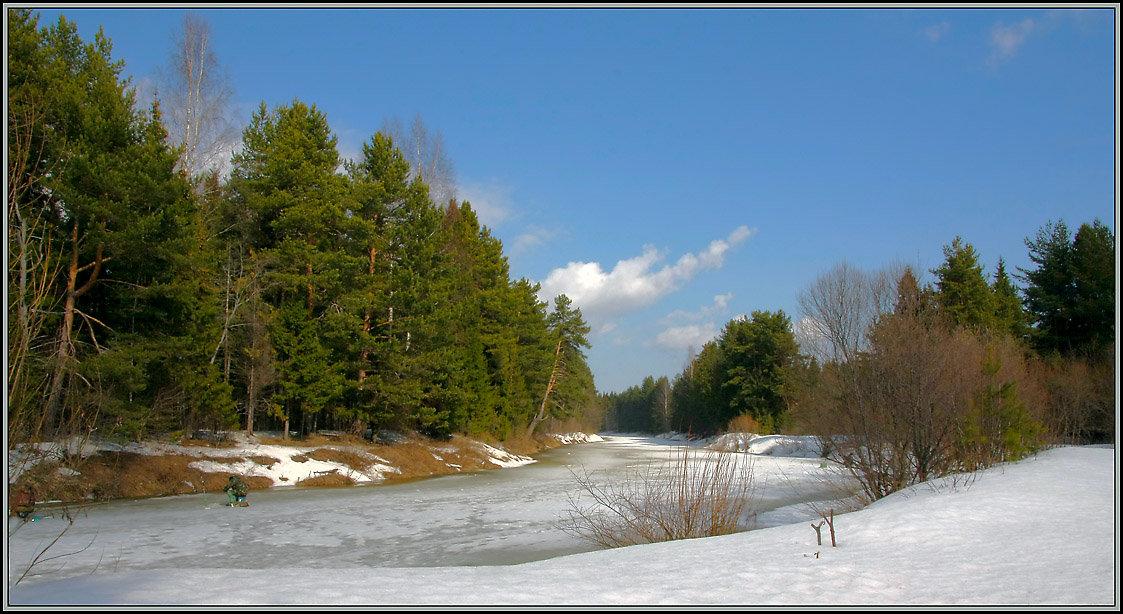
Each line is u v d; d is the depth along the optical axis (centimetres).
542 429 7338
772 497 2066
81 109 2047
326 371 3189
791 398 6309
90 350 2159
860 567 803
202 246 2867
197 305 2788
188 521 1694
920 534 1011
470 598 659
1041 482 1514
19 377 790
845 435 1853
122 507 1933
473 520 1738
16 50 1923
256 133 3506
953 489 1467
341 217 3303
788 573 781
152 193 2108
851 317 3791
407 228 3572
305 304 3341
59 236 1969
